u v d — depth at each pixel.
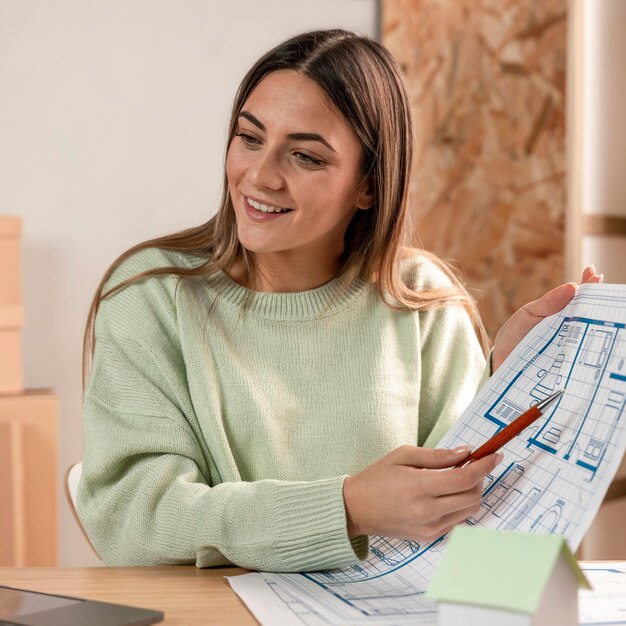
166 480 1.15
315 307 1.36
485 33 2.73
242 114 1.21
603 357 0.99
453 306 1.47
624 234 2.68
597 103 2.57
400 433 1.35
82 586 0.98
